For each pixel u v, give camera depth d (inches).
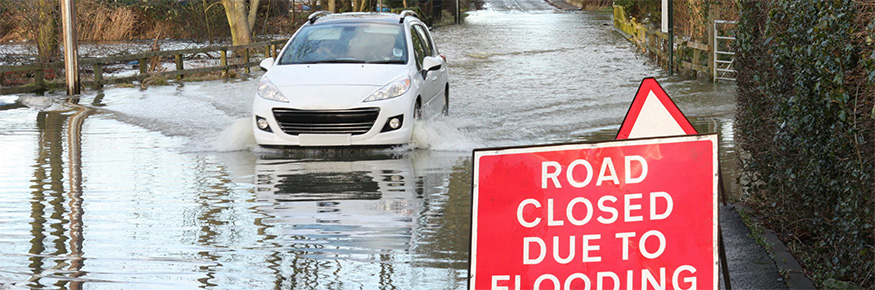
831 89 220.7
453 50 1341.0
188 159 447.2
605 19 2486.5
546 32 1852.9
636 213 176.7
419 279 243.8
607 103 676.1
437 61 520.4
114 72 1139.3
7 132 555.2
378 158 445.1
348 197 350.3
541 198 173.9
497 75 932.0
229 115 641.6
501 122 572.7
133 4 2096.5
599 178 175.5
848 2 212.8
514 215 173.3
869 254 216.8
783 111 265.6
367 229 298.7
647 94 215.2
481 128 545.0
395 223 307.0
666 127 215.0
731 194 348.8
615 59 1141.1
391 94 468.4
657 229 177.3
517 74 941.2
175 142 508.1
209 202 343.3
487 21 2503.7
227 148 480.1
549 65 1055.6
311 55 512.4
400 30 527.8
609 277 175.9
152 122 601.3
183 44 1863.9
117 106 711.1
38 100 770.2
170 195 357.1
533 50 1327.5
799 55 245.9
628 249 176.4
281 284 240.1
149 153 467.8
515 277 173.5
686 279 177.8
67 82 824.3
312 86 471.5
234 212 325.7
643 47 1196.5
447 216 317.1
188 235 292.7
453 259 263.1
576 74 935.7
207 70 1048.2
